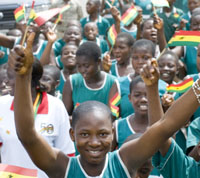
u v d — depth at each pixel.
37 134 4.56
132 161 4.84
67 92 9.71
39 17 5.42
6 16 13.15
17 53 4.11
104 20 15.75
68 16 16.50
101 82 9.49
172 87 6.46
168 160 5.39
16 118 4.41
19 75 4.26
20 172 4.57
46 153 4.67
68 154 6.51
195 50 11.29
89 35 13.76
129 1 17.03
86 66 9.23
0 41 10.93
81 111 4.79
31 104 4.40
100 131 4.71
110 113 4.89
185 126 7.84
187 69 11.48
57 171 4.82
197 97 4.50
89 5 15.66
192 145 6.35
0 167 4.56
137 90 7.70
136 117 7.85
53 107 6.41
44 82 8.77
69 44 11.64
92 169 4.87
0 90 8.53
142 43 9.55
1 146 6.27
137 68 9.49
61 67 12.95
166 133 4.60
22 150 6.12
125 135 7.85
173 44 5.27
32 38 4.15
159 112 4.74
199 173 5.52
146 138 4.68
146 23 12.77
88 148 4.73
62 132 6.50
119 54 10.84
